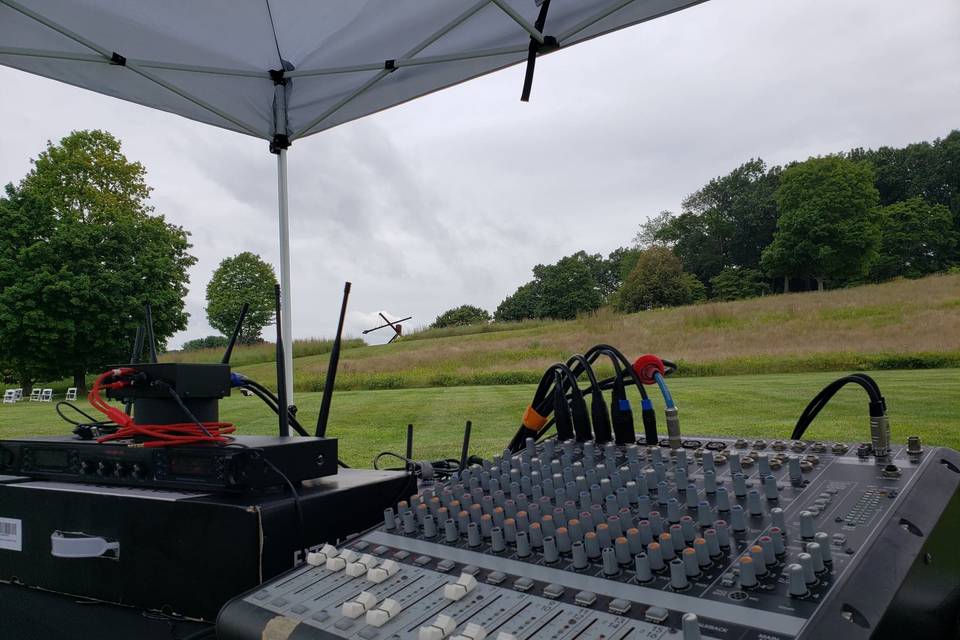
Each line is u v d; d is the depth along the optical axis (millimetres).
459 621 708
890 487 870
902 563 692
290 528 1028
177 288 27250
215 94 2393
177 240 28266
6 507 1317
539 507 926
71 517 1202
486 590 768
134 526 1107
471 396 6703
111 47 2086
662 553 749
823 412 3361
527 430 1608
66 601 1201
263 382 6340
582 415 1399
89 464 1253
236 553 986
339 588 844
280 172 2576
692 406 3896
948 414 2871
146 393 1243
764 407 3633
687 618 579
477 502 1043
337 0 2047
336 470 1255
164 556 1069
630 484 952
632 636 616
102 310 23906
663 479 1005
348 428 4754
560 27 1813
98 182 29609
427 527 969
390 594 801
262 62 2389
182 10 2039
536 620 680
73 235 24328
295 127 2613
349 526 1168
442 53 2088
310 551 983
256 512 970
